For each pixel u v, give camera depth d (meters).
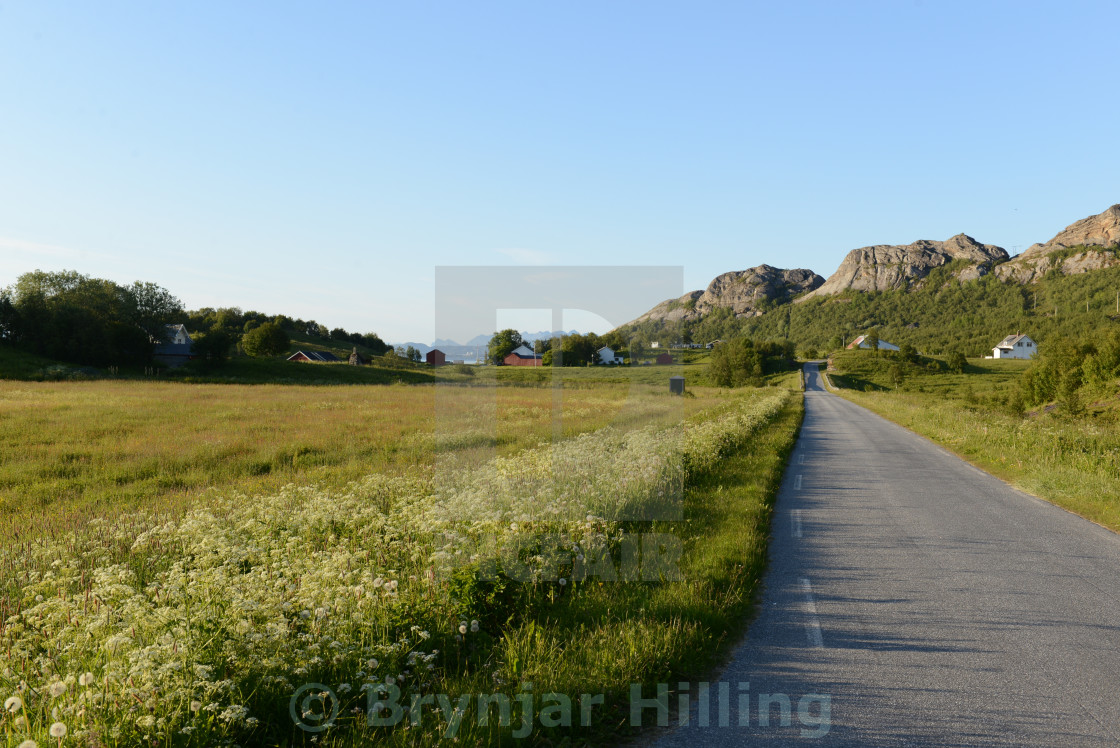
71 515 8.71
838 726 3.59
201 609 3.77
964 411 25.67
